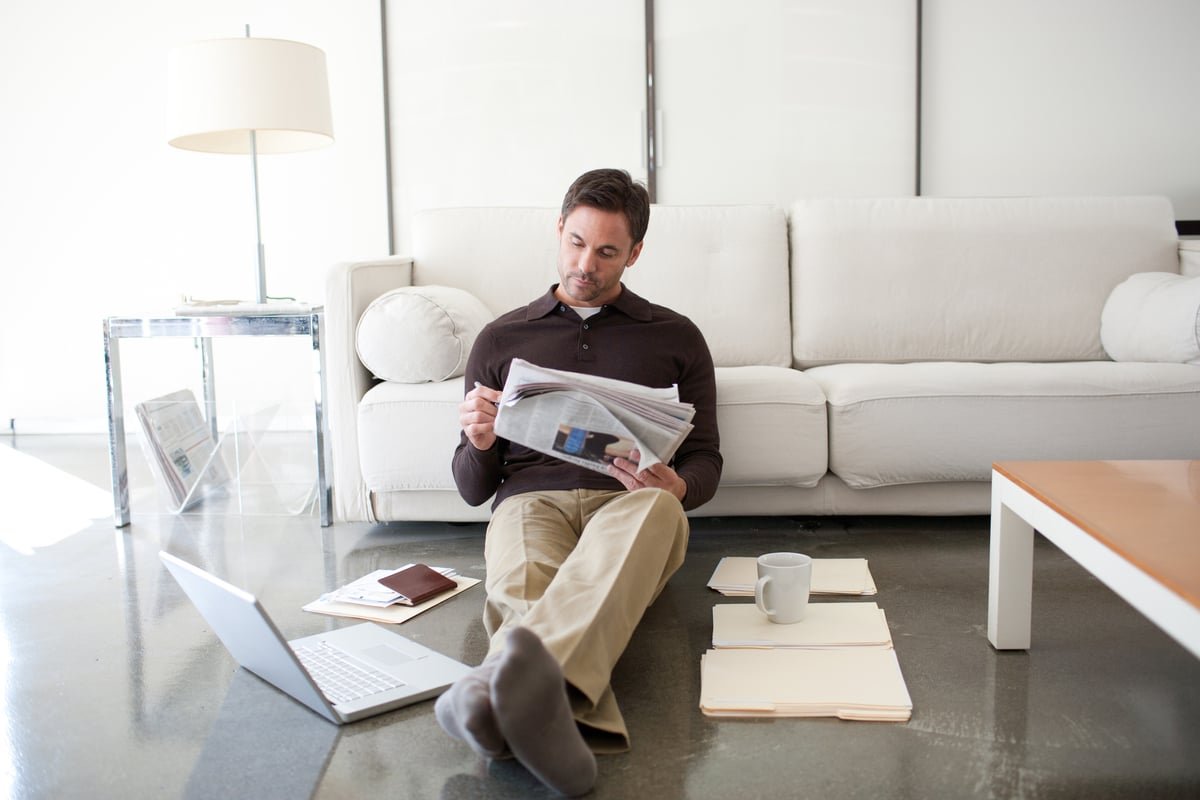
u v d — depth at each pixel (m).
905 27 3.53
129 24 3.74
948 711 1.37
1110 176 3.53
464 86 3.68
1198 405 2.17
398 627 1.74
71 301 3.88
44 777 1.26
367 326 2.25
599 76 3.63
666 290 2.66
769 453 2.18
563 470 1.82
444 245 2.70
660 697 1.43
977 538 2.23
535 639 1.05
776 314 2.67
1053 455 2.17
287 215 3.79
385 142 3.71
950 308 2.66
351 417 2.34
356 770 1.25
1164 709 1.37
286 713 1.42
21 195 3.83
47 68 3.77
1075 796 1.15
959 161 3.57
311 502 2.60
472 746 1.16
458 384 2.27
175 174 3.79
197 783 1.23
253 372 3.92
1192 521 1.21
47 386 3.91
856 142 3.59
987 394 2.17
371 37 3.69
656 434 1.59
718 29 3.58
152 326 2.49
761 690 1.41
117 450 2.52
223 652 1.66
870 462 2.18
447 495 2.32
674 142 3.63
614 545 1.38
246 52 2.52
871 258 2.68
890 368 2.34
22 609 1.91
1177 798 1.14
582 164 3.67
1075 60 3.50
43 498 2.87
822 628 1.62
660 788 1.18
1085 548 1.20
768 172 3.62
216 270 3.83
